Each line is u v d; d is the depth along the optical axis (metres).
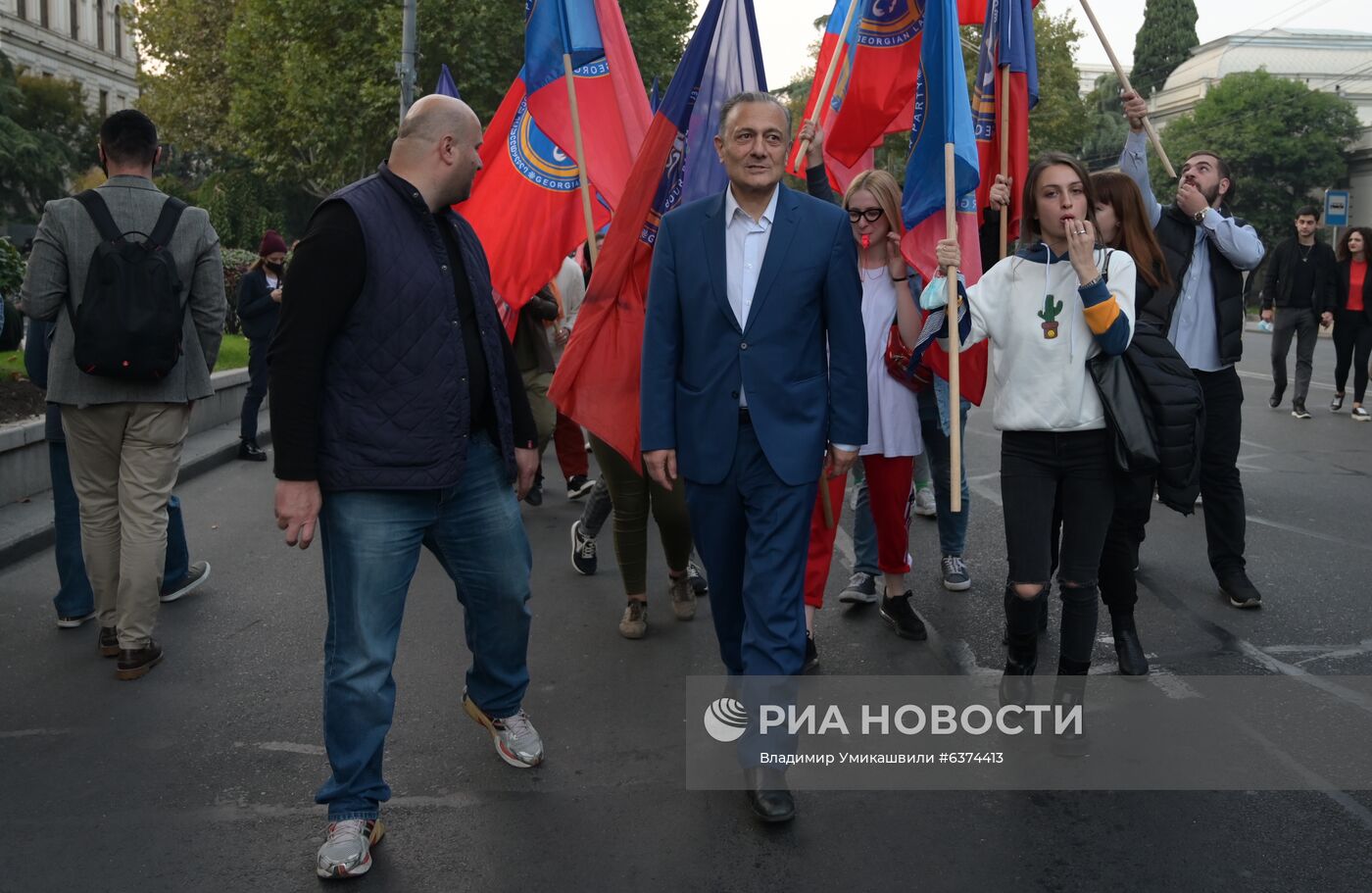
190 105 38.44
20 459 7.03
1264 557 5.90
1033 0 5.02
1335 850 3.01
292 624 5.07
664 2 29.48
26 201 43.81
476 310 3.23
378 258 2.97
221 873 2.97
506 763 3.61
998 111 5.04
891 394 4.57
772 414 3.33
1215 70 58.00
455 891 2.88
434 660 4.59
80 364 4.17
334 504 3.02
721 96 4.35
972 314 3.63
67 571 4.95
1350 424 10.83
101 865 3.01
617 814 3.28
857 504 5.21
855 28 5.41
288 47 28.05
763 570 3.32
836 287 3.37
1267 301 11.58
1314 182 45.22
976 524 6.82
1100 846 3.06
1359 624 4.81
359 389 2.98
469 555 3.37
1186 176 5.09
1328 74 58.41
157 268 4.24
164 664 4.55
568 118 5.04
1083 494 3.56
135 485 4.38
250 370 9.59
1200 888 2.84
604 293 4.28
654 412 3.47
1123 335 3.40
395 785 3.47
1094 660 4.46
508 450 3.33
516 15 26.92
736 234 3.40
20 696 4.20
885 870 2.96
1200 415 3.58
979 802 3.32
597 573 5.93
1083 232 3.38
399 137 3.09
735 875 2.95
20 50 56.38
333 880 2.93
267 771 3.57
